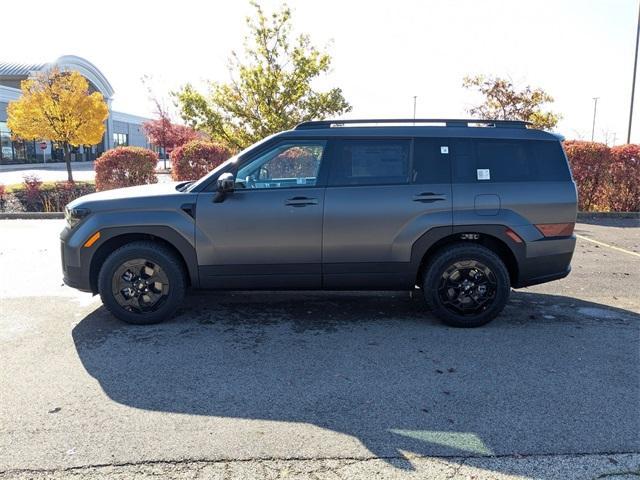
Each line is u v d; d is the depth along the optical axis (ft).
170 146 139.03
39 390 12.75
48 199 48.75
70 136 74.74
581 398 12.42
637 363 14.46
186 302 19.84
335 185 17.10
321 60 52.65
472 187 17.06
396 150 17.33
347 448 10.35
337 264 17.19
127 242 17.54
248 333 16.63
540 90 55.36
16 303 19.65
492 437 10.76
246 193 17.01
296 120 52.44
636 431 11.00
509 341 16.07
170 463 9.83
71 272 17.12
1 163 129.29
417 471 9.64
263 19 52.19
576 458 10.06
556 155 17.56
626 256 28.35
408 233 16.99
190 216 16.89
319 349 15.37
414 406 12.03
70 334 16.48
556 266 17.51
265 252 17.06
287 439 10.66
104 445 10.41
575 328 17.28
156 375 13.60
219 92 53.47
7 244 31.04
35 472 9.55
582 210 44.55
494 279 17.02
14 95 133.90
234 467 9.72
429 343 15.89
